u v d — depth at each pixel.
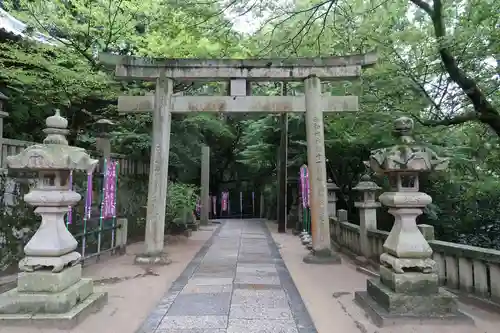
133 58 8.44
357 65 8.48
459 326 4.12
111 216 8.92
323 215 8.40
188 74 8.55
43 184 4.58
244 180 27.75
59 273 4.36
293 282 6.38
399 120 4.96
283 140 14.89
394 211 4.79
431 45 8.17
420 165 4.55
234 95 8.60
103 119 10.27
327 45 9.44
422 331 4.00
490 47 7.52
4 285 5.80
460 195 11.88
